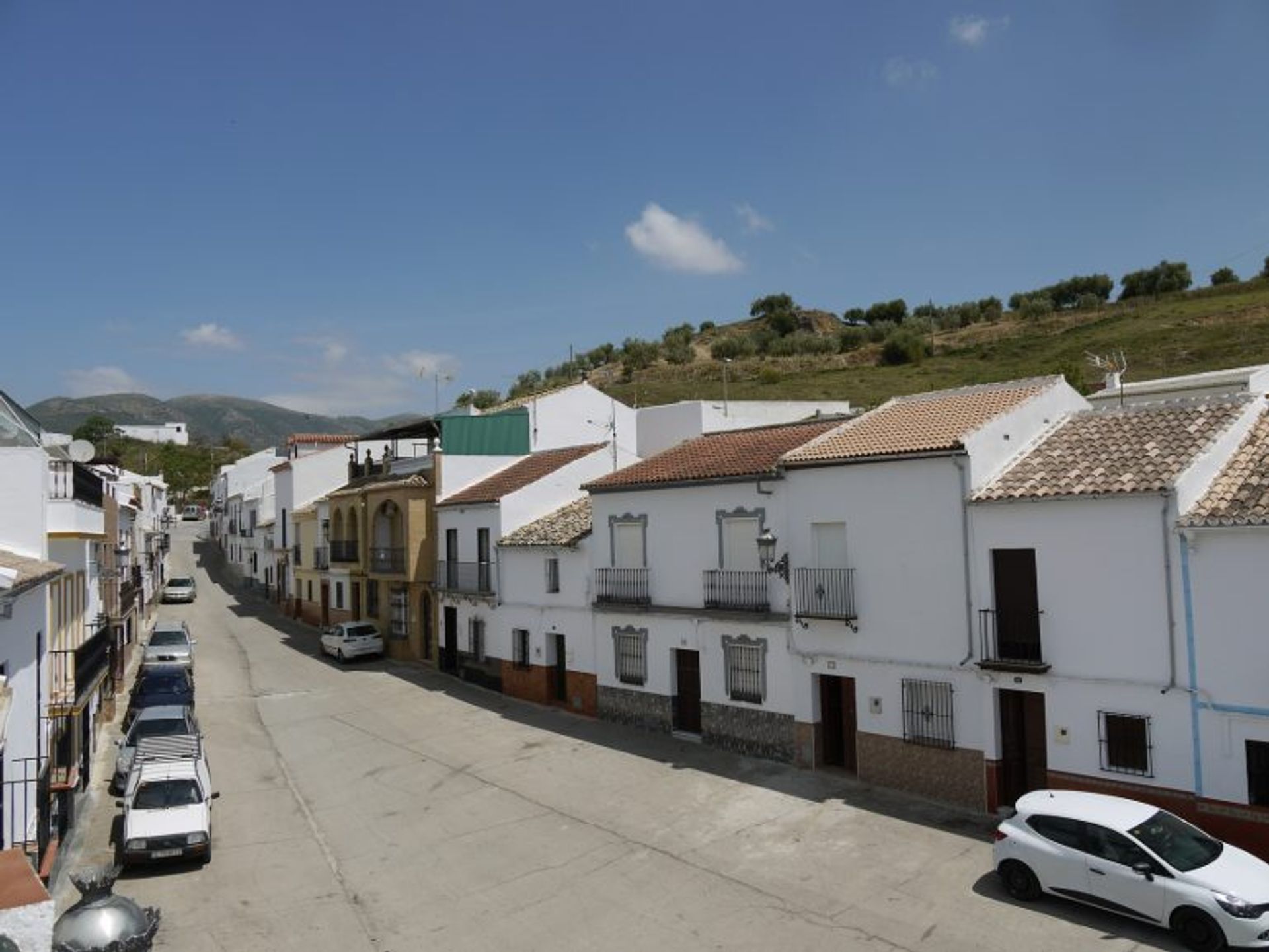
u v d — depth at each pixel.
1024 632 16.02
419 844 17.05
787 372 88.19
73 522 18.81
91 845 17.31
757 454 21.89
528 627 28.02
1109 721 14.80
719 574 21.23
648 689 23.56
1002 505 16.12
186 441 138.12
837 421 23.25
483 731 24.75
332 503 42.38
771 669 20.27
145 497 54.44
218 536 81.94
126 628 34.22
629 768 20.70
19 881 8.32
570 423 36.75
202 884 15.43
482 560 30.75
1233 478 14.59
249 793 20.30
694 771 20.11
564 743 23.09
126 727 24.89
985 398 19.52
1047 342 80.19
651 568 23.36
